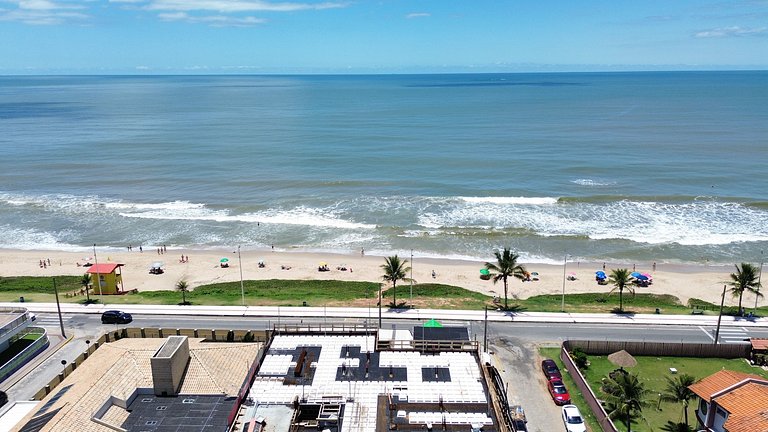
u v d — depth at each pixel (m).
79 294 70.88
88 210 111.94
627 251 88.81
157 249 92.00
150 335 54.88
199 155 161.00
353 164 147.75
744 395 36.78
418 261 86.31
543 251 89.56
